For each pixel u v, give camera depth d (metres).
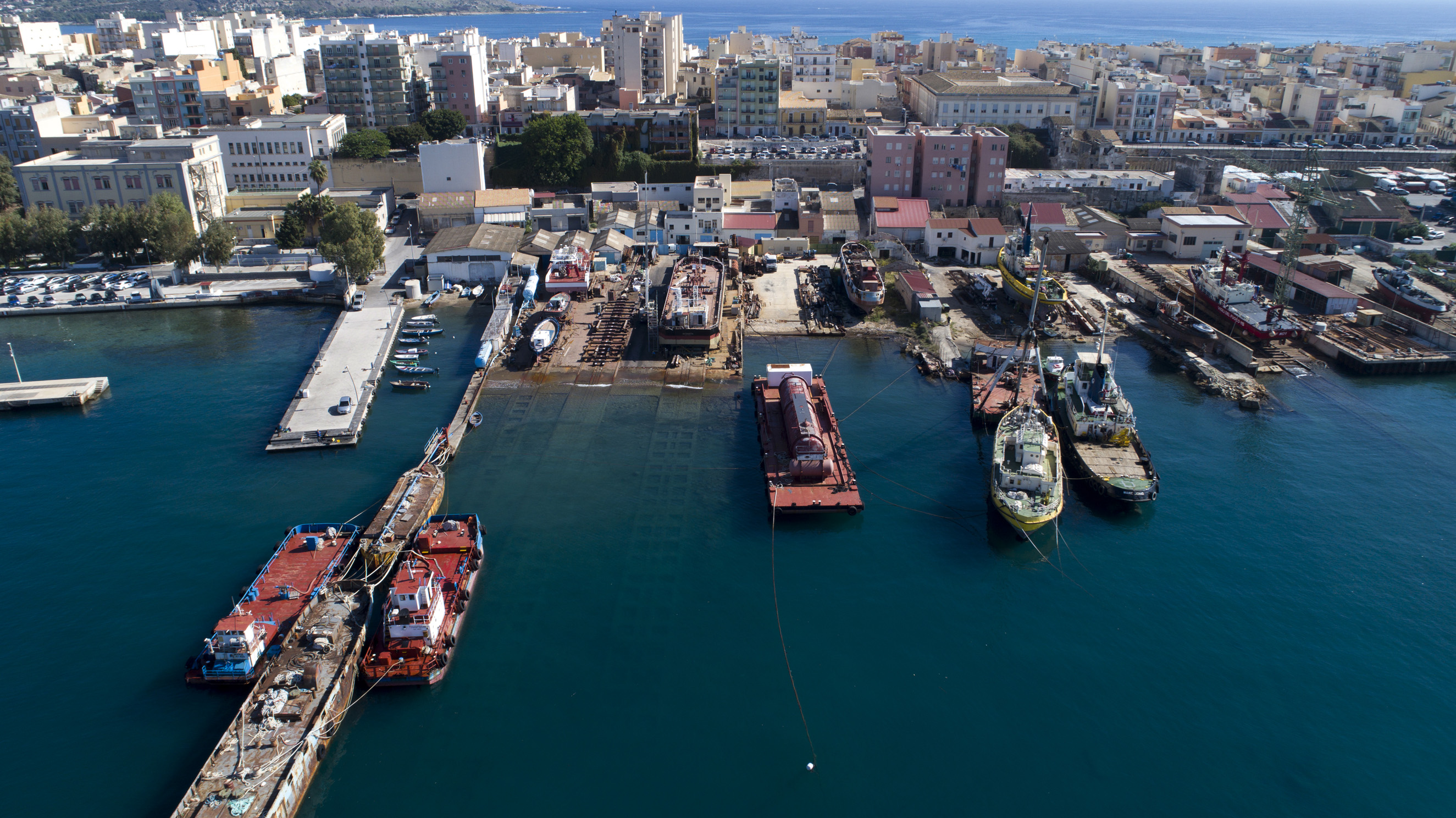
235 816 51.84
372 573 74.06
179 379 112.50
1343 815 54.72
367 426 100.25
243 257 156.75
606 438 97.94
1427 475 90.88
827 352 121.50
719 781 56.72
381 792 56.03
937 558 78.19
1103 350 119.81
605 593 73.25
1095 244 163.12
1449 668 65.62
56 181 153.88
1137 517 84.12
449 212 172.25
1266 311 123.25
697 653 67.06
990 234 157.38
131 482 88.50
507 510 84.38
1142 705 62.66
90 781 55.97
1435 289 138.88
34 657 65.38
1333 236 166.25
